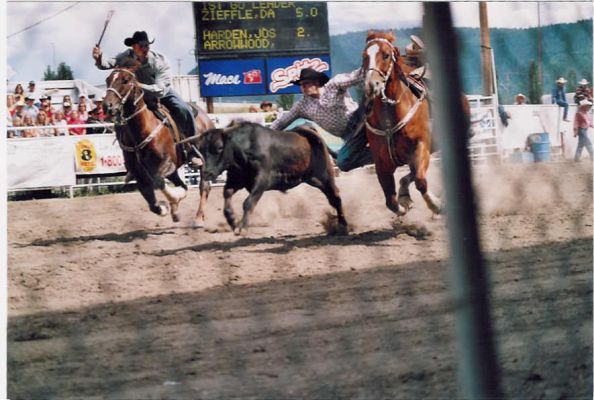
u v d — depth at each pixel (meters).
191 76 16.86
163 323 7.57
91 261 10.27
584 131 18.67
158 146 12.17
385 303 8.02
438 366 6.38
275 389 5.93
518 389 6.06
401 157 11.21
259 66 17.08
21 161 16.45
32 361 6.59
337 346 6.75
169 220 13.34
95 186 17.19
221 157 10.80
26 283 9.09
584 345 6.86
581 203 13.20
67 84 15.90
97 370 6.36
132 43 12.16
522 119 18.56
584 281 8.73
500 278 8.74
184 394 5.86
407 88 11.00
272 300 8.27
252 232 11.94
